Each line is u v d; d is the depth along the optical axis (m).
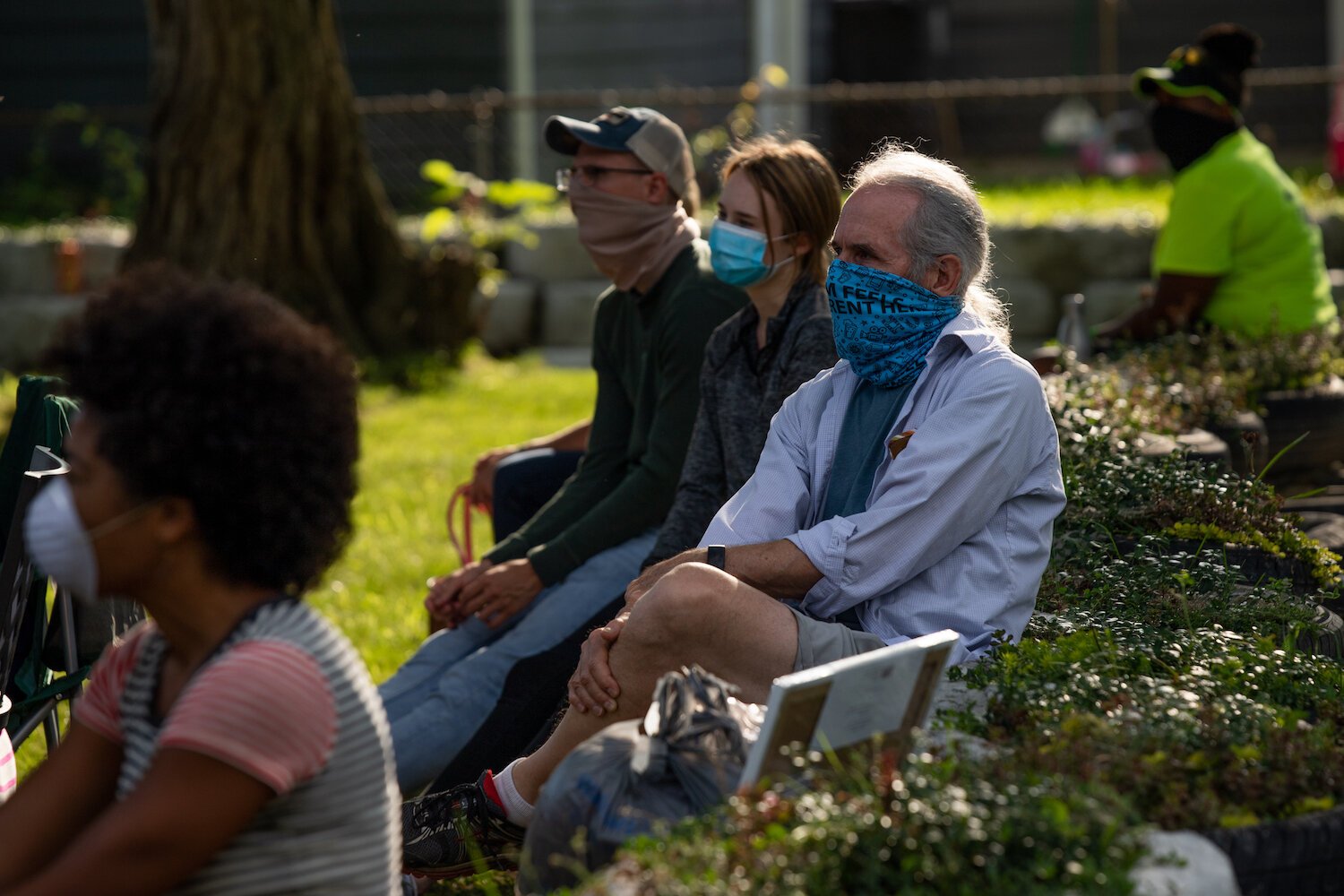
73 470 4.62
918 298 7.62
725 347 9.45
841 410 7.96
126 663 5.06
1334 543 10.37
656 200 10.52
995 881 4.70
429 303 27.31
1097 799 5.22
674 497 10.01
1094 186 35.41
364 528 16.50
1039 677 6.57
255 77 26.00
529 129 37.75
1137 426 11.23
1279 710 6.36
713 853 4.88
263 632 4.64
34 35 38.56
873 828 4.86
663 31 40.38
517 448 12.17
